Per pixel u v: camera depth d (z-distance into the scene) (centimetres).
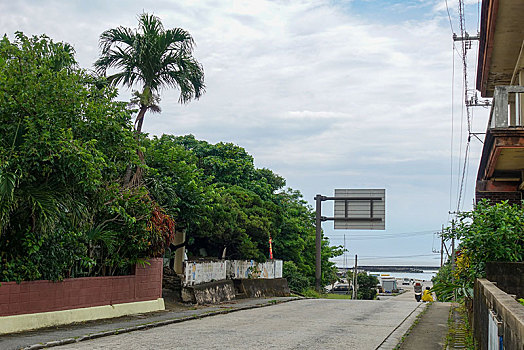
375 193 3872
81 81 1541
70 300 1495
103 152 1494
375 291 7312
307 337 1337
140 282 1839
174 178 2244
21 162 1238
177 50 2009
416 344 1284
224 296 2556
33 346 1091
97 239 1584
